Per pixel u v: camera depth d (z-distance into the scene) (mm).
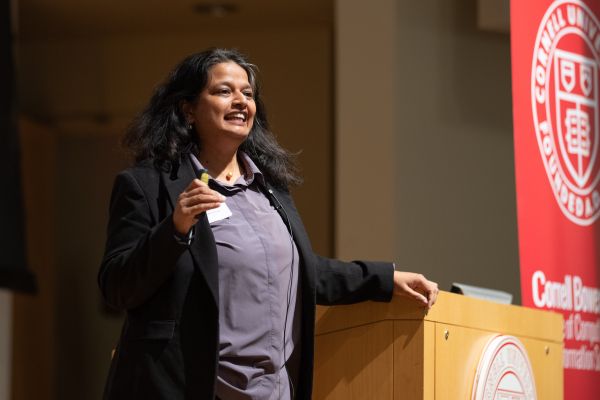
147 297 4438
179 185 4676
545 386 6070
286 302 4789
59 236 17984
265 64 16547
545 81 7266
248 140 5164
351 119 12578
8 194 13359
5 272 13688
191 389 4375
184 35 16859
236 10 15922
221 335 4555
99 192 17984
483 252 12492
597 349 7395
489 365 5309
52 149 17797
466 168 12555
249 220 4789
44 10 15953
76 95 17250
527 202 7043
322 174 16141
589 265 7375
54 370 17672
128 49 17094
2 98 13438
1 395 14734
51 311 17734
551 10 7367
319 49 16438
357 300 5121
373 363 5094
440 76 12617
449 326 5152
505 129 12727
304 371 4844
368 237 12383
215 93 4863
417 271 12289
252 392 4605
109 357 17703
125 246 4508
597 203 7488
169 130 4840
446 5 12703
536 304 7031
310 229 16000
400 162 12398
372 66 12562
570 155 7363
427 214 12414
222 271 4609
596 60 7613
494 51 12750
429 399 4965
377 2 12602
